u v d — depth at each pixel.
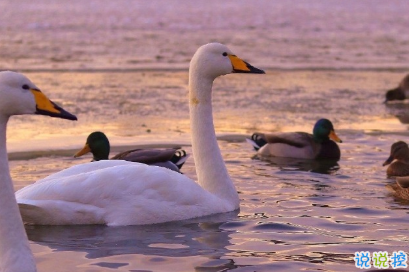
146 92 24.66
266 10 79.88
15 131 17.77
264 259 8.27
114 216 9.72
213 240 9.09
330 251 8.60
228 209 10.67
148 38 43.34
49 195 9.59
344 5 93.56
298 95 24.53
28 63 31.34
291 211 10.71
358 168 14.51
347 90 25.91
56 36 43.91
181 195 10.15
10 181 6.42
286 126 19.22
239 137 17.89
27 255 6.44
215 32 48.31
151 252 8.55
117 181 9.78
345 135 18.12
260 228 9.72
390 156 14.24
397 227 9.80
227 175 10.94
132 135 17.45
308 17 66.25
